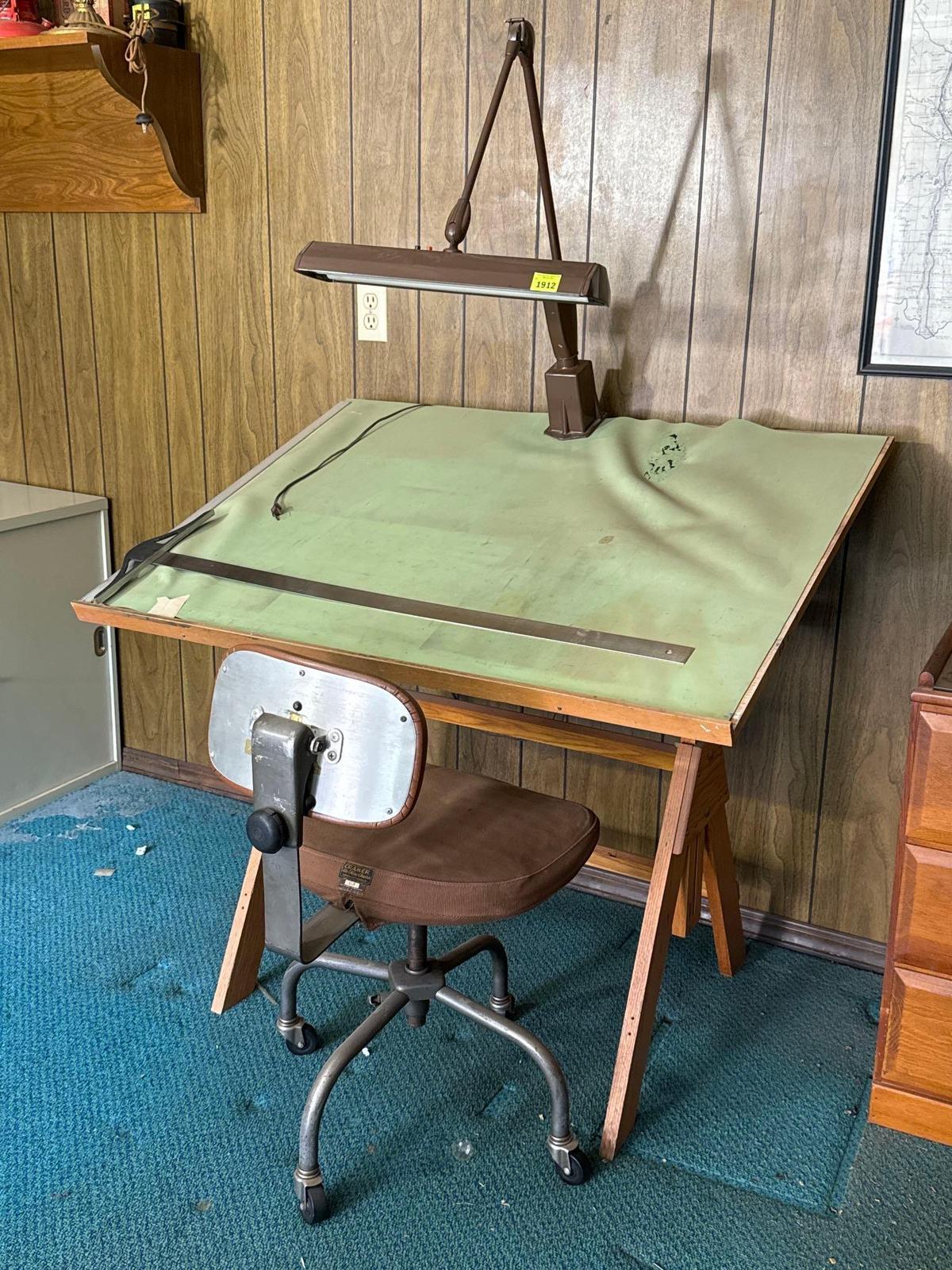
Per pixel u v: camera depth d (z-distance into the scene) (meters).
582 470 2.09
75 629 2.95
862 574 2.13
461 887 1.60
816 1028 2.10
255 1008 2.13
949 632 1.83
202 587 1.95
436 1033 2.07
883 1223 1.66
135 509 2.96
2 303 2.98
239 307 2.65
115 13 2.43
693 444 2.10
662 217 2.16
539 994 2.18
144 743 3.12
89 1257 1.58
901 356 2.01
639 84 2.11
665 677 1.55
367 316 2.50
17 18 2.54
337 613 1.81
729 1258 1.60
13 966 2.24
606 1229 1.64
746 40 2.01
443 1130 1.83
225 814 2.89
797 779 2.29
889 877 2.25
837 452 1.98
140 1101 1.88
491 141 2.27
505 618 1.73
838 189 2.00
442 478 2.15
